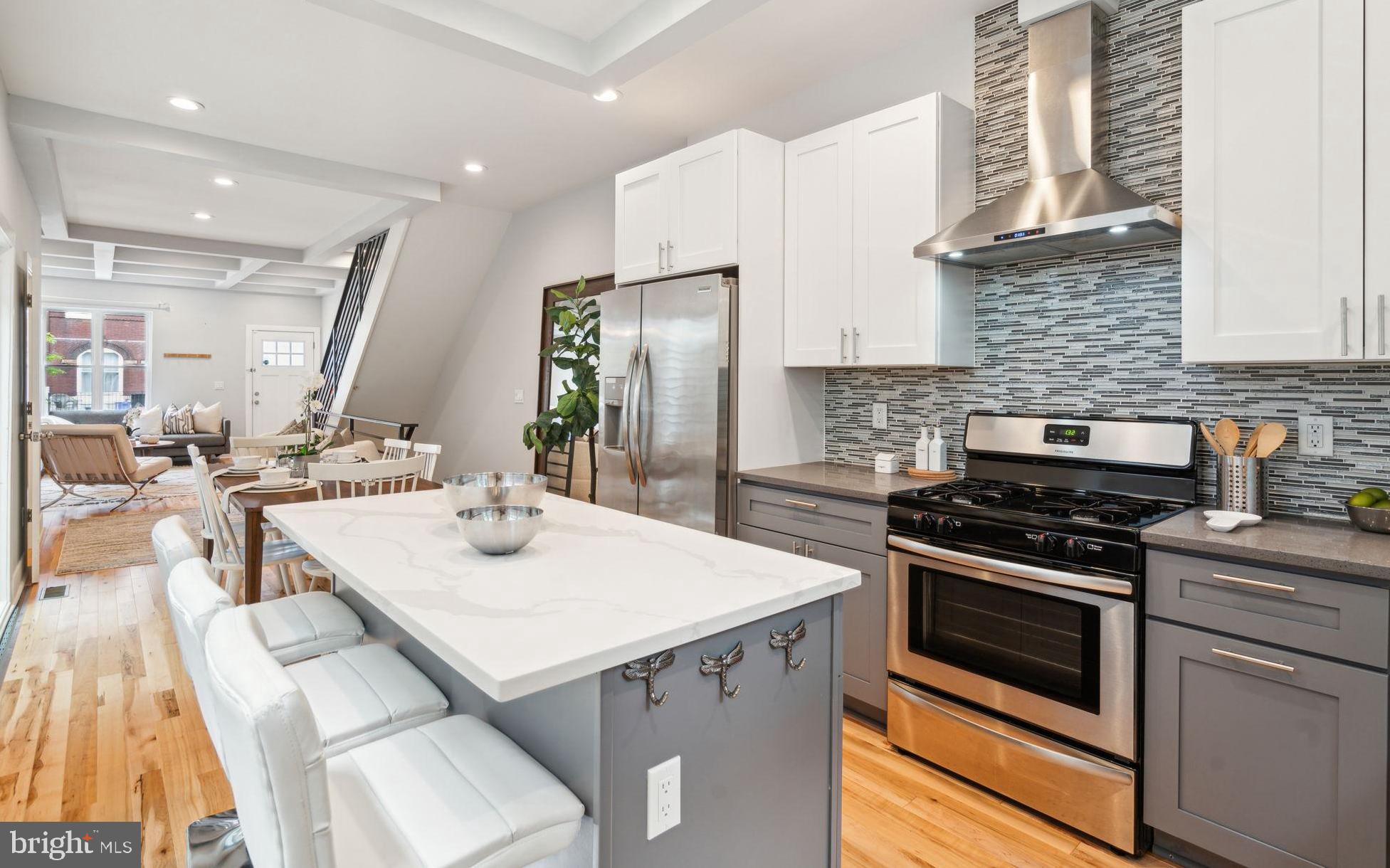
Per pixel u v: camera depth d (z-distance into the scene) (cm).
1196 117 200
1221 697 175
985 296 286
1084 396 257
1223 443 211
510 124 391
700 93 352
